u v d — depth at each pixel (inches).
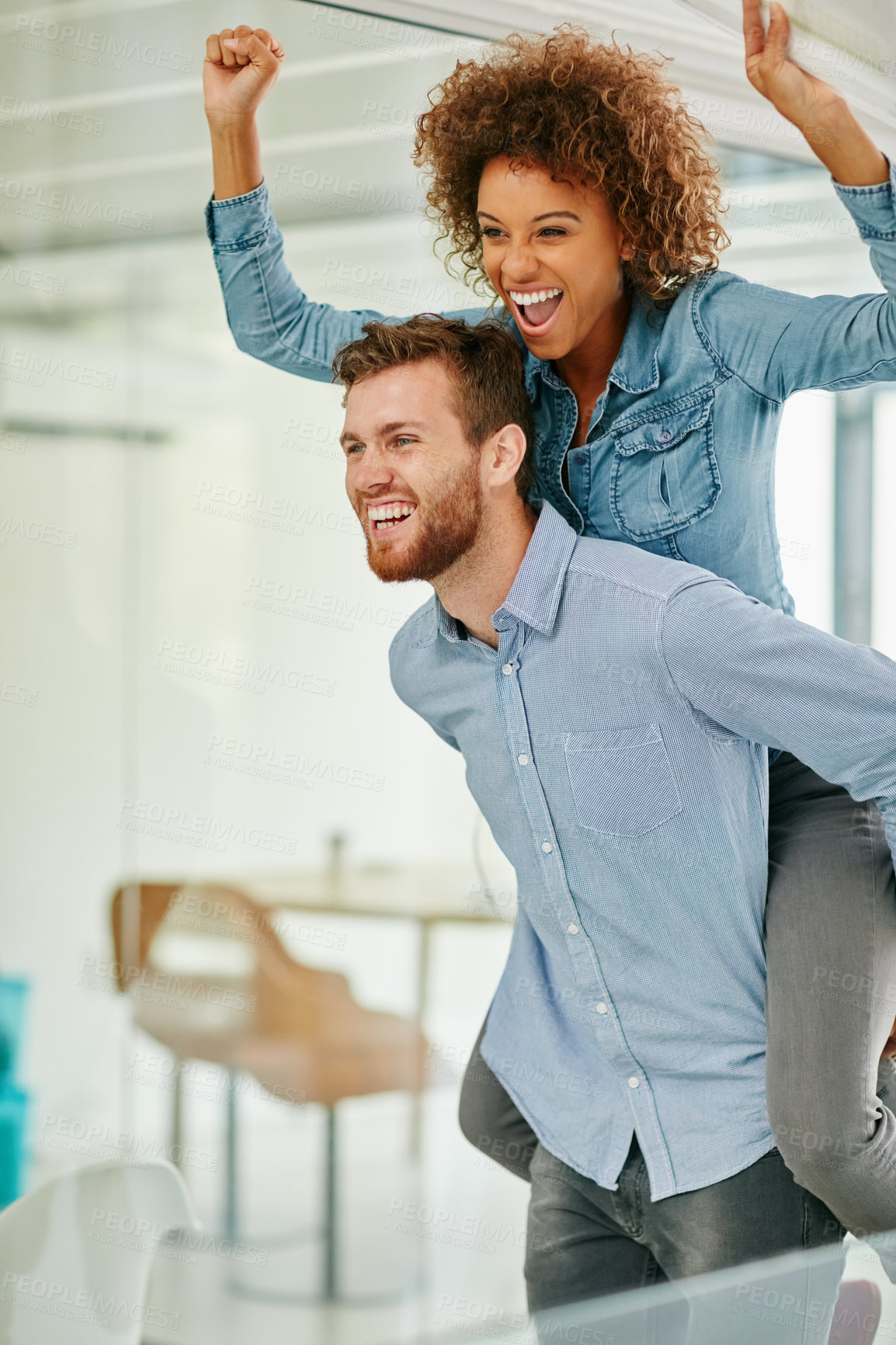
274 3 71.3
